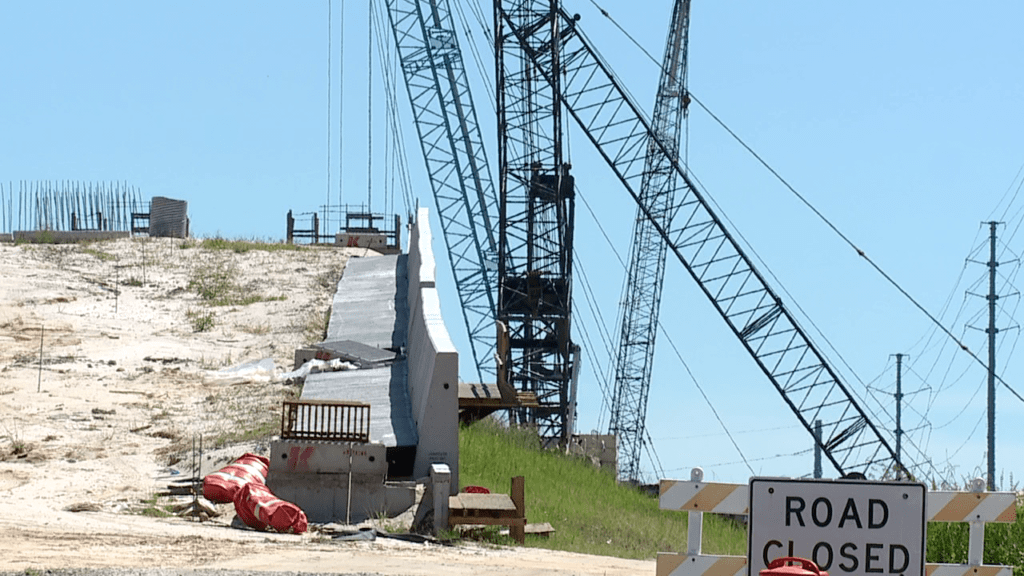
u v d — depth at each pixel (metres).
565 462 48.59
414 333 44.75
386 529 28.36
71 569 16.67
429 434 33.41
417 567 20.27
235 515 27.61
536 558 24.30
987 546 21.77
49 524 23.62
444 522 28.59
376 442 30.31
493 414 56.06
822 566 11.84
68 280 65.56
